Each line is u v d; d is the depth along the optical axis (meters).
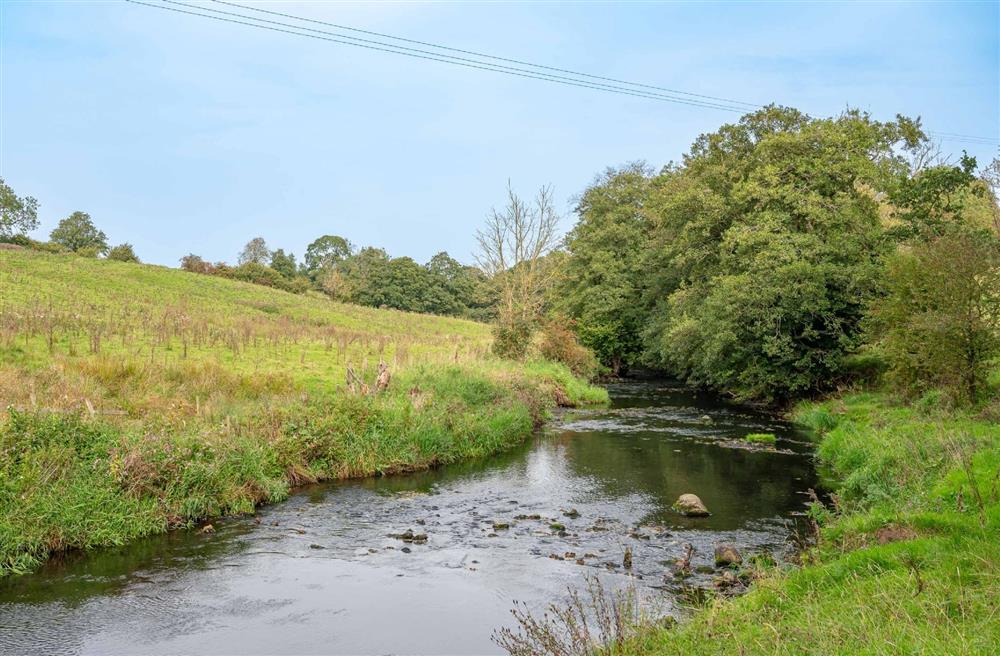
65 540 10.45
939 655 4.93
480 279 61.56
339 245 130.12
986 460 11.07
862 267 25.58
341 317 55.25
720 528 11.80
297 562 10.15
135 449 12.13
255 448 14.27
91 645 7.43
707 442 20.72
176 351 26.31
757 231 28.69
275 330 37.38
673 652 6.19
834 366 26.28
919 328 17.92
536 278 49.16
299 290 86.12
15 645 7.39
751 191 30.20
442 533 11.62
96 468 11.64
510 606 8.49
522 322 36.28
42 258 54.50
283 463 14.93
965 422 15.35
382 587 9.16
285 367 25.34
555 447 20.00
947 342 17.58
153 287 50.50
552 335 39.62
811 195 28.11
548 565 9.98
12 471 10.76
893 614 5.85
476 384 22.91
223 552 10.59
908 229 25.81
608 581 9.25
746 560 9.93
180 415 15.08
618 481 15.60
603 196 52.66
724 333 27.36
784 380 27.77
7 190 89.38
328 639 7.60
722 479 15.71
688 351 34.06
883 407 20.95
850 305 26.89
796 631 5.88
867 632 5.53
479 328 63.00
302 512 12.90
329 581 9.38
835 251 26.64
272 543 11.04
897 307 19.41
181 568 9.88
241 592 8.98
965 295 17.38
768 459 18.02
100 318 31.64
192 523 11.90
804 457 18.23
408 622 8.04
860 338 25.55
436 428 17.95
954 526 8.24
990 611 5.73
